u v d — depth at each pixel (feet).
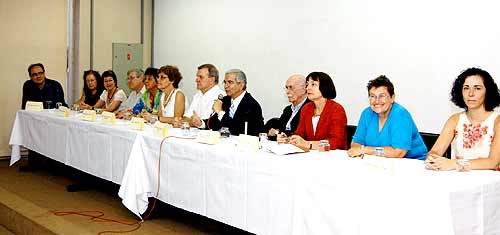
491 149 8.05
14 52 20.38
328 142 9.75
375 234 6.87
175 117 13.94
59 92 19.62
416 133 9.53
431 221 6.45
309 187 7.66
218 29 19.60
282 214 8.10
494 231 7.38
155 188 11.09
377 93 9.14
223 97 13.30
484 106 8.36
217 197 9.32
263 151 9.24
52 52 21.26
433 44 13.12
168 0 22.04
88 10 21.49
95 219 12.06
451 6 12.69
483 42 12.13
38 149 16.47
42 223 11.60
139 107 16.58
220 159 9.21
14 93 20.56
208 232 11.16
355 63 14.96
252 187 8.59
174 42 21.85
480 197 6.95
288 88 12.46
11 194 14.56
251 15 18.17
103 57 21.98
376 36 14.35
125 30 22.48
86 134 13.69
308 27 16.20
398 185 6.71
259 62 17.99
